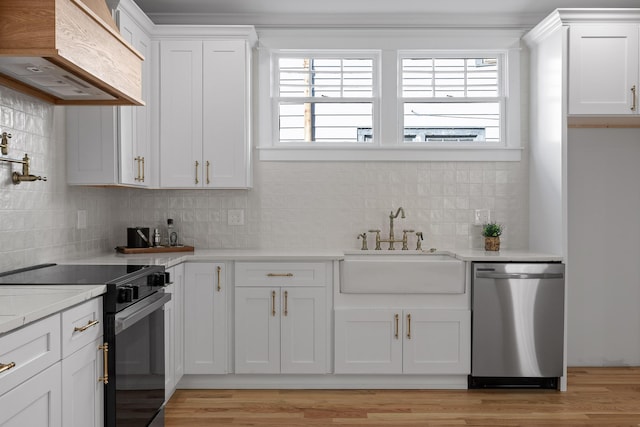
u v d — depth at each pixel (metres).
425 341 3.70
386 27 4.32
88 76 2.29
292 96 4.38
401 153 4.30
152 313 2.74
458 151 4.31
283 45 4.29
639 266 4.33
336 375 3.77
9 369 1.58
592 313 4.34
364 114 4.39
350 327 3.70
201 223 4.31
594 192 4.31
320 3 4.06
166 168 3.98
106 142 3.38
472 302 3.68
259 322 3.71
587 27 3.71
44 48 1.96
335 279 3.71
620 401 3.52
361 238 4.32
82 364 2.07
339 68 4.39
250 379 3.77
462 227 4.33
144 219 4.29
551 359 3.66
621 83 3.72
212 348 3.72
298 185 4.32
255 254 3.77
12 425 1.60
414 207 4.32
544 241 4.01
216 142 3.99
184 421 3.19
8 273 2.62
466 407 3.41
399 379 3.76
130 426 2.43
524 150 4.32
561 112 3.72
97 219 3.85
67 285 2.24
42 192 3.09
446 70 4.38
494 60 4.38
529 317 3.65
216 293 3.71
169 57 3.98
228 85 3.98
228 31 3.96
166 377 3.29
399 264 3.66
